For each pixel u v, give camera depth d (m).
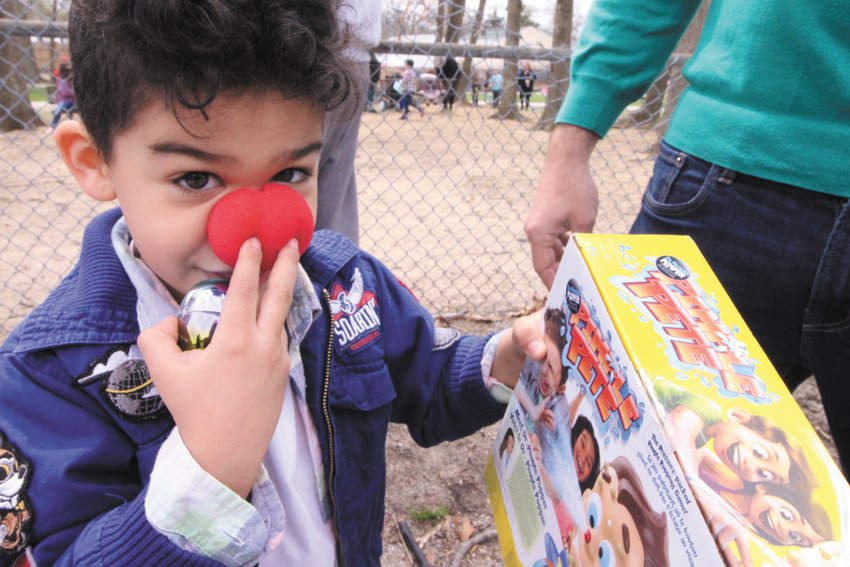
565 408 0.77
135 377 0.82
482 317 3.41
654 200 1.41
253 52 0.66
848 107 1.12
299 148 0.73
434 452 2.28
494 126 10.73
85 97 0.73
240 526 0.67
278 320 0.69
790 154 1.17
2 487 0.72
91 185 0.81
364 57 1.72
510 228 5.13
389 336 1.10
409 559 1.85
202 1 0.64
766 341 1.34
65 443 0.77
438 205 5.83
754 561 0.48
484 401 1.11
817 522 0.52
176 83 0.65
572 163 1.43
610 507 0.64
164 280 0.81
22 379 0.78
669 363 0.63
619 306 0.69
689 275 0.76
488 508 2.05
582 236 0.80
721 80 1.25
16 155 7.07
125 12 0.66
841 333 1.20
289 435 0.95
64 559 0.71
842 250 1.15
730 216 1.26
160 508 0.66
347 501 1.01
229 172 0.71
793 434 0.58
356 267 1.08
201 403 0.65
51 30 2.34
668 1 1.36
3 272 3.75
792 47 1.13
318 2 0.74
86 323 0.81
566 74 5.02
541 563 0.79
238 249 0.69
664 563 0.55
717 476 0.54
